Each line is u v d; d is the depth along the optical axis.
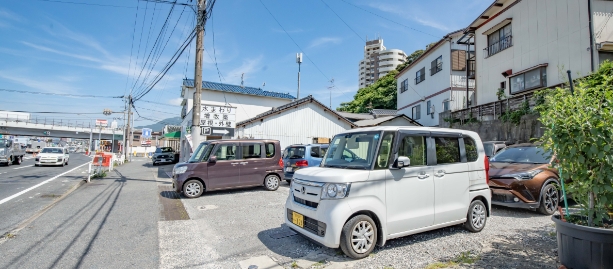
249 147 9.42
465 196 4.81
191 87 23.94
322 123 19.52
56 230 5.27
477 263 3.67
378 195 3.96
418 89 25.27
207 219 6.09
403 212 4.14
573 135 3.16
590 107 3.15
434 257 3.90
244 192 9.37
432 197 4.42
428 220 4.34
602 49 11.21
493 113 14.89
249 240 4.75
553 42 12.88
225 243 4.62
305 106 19.02
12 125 39.50
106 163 14.15
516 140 12.79
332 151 4.87
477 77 17.83
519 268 3.52
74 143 98.94
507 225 5.36
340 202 3.75
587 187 3.21
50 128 42.66
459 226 5.25
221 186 8.86
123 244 4.58
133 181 12.51
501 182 6.07
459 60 20.80
